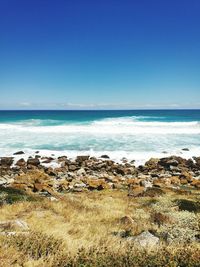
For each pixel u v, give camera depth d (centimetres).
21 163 3659
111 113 15225
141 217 1490
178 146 4712
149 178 3167
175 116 11756
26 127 6844
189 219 1243
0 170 3412
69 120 9006
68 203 1734
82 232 1140
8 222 1126
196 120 9306
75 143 4925
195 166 3612
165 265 596
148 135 5734
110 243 898
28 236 816
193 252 647
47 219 1346
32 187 2600
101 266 616
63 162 3725
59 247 776
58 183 2886
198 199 2095
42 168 3519
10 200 1700
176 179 3003
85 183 2888
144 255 648
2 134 5856
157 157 4034
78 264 618
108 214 1570
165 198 2053
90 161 3766
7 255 684
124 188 2672
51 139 5294
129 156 4069
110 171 3466
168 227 1126
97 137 5481
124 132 6072
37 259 699
